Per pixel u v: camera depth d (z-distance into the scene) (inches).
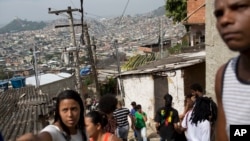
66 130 118.0
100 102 185.0
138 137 396.8
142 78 555.2
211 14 258.5
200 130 189.9
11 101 701.3
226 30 46.9
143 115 396.8
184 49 709.9
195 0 807.1
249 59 49.4
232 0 46.4
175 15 1002.7
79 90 708.7
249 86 49.6
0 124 453.4
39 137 68.0
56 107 119.0
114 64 1146.0
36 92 845.2
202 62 458.9
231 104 51.6
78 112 119.8
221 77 54.6
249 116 49.4
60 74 1492.4
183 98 473.7
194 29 852.6
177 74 478.9
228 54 244.1
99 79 1044.5
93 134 156.1
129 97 599.8
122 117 314.8
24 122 461.4
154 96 536.1
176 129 258.5
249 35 46.1
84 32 720.3
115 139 154.9
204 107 188.7
